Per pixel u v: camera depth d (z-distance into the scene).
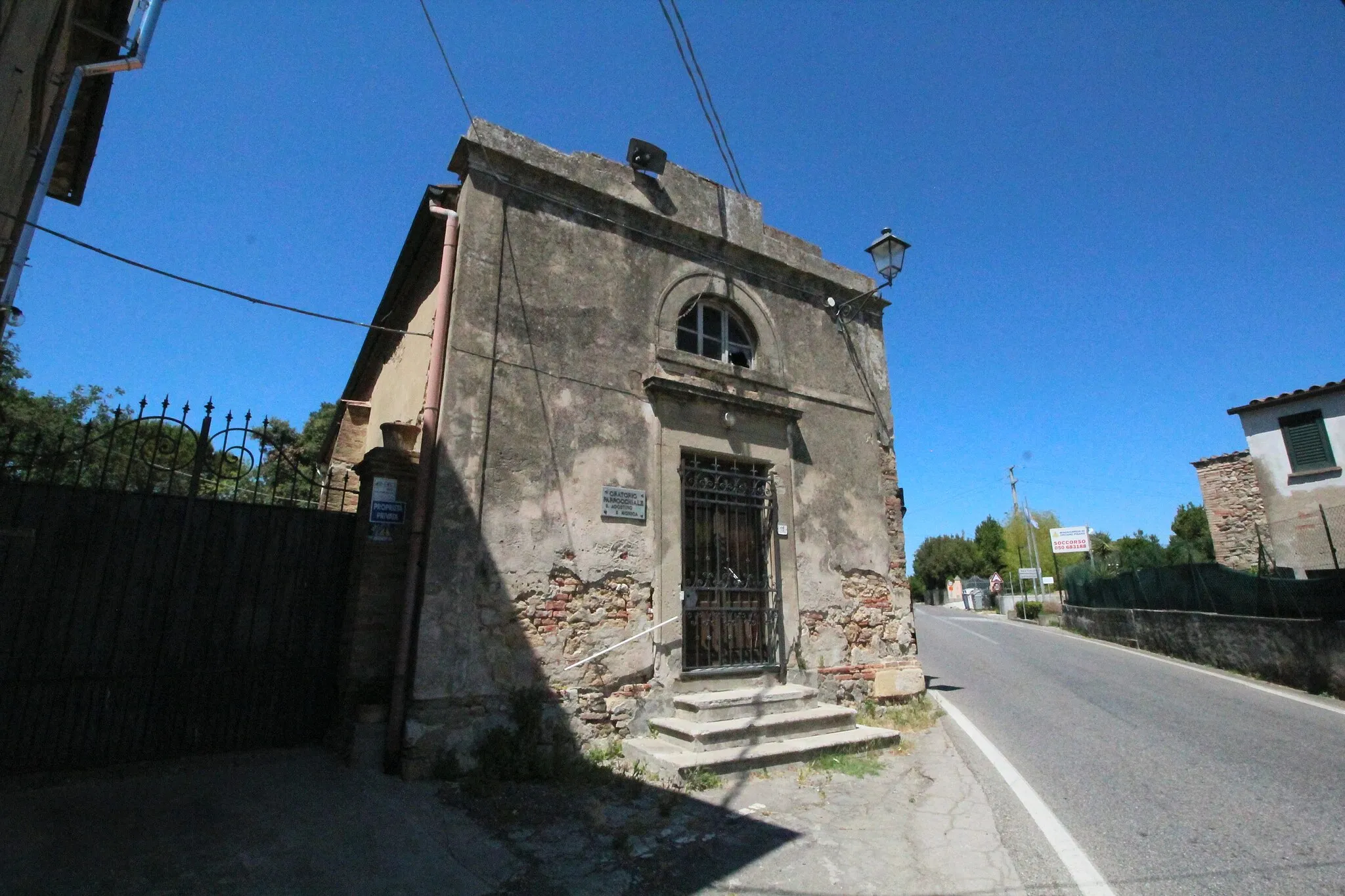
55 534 5.24
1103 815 4.83
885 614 9.15
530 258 7.04
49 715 5.06
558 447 6.75
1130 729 7.71
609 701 6.53
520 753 5.73
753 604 7.97
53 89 4.46
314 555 6.30
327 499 6.79
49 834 3.93
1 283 4.02
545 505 6.54
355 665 5.71
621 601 6.82
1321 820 4.64
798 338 9.35
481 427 6.31
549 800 5.10
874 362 10.23
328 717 6.14
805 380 9.23
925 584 66.81
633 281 7.80
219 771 5.19
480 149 6.89
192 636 5.65
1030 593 47.62
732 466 8.23
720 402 8.02
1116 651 17.42
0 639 4.95
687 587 7.41
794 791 5.45
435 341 6.39
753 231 9.14
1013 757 6.49
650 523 7.20
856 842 4.36
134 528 5.54
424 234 7.51
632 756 6.17
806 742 6.49
